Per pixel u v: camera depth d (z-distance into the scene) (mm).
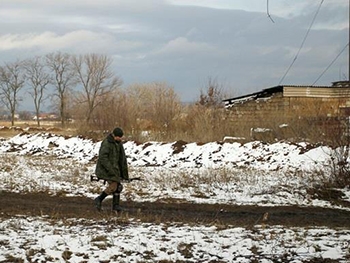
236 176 18109
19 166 22266
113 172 12094
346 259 7777
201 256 8039
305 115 29328
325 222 11477
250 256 8016
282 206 13547
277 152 23125
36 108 89188
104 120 35406
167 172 20172
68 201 14055
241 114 35062
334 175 15727
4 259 7750
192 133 32281
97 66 67625
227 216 12109
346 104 28219
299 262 7676
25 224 10492
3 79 89250
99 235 9344
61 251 8219
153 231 9812
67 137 32625
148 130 34844
